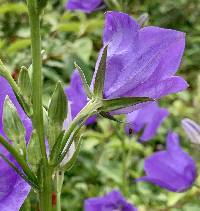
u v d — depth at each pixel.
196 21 1.01
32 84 0.23
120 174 0.64
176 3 1.00
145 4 0.95
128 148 0.67
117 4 0.56
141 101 0.23
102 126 0.68
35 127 0.24
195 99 0.71
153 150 0.79
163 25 0.99
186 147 0.76
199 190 0.63
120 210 0.49
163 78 0.24
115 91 0.24
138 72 0.24
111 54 0.24
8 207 0.22
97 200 0.49
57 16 0.76
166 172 0.48
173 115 0.83
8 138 0.23
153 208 0.64
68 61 0.67
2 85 0.24
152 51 0.24
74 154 0.25
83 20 0.73
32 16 0.23
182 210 0.64
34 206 0.41
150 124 0.54
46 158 0.24
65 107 0.24
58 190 0.27
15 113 0.23
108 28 0.25
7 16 0.77
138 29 0.24
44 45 0.67
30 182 0.23
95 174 0.68
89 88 0.24
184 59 0.94
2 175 0.22
